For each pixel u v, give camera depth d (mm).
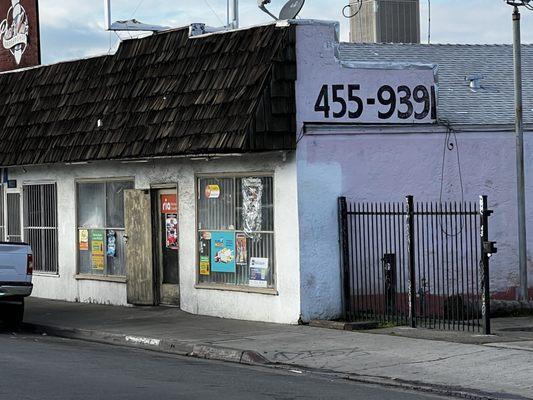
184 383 12031
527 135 19875
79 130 21219
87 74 21812
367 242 18125
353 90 17922
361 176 18062
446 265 18891
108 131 20359
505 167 19531
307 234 17531
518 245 19656
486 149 19328
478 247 19234
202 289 19516
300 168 17453
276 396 11188
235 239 18891
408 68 18484
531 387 11812
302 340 15727
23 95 23719
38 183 24281
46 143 22094
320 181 17656
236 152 17719
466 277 19094
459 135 19062
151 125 19250
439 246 18844
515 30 19484
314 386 12117
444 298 18453
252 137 16906
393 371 13102
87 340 17500
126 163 21438
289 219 17609
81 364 13664
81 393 11102
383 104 18234
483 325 15977
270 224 18125
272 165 17922
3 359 14055
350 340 15578
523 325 17531
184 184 19953
